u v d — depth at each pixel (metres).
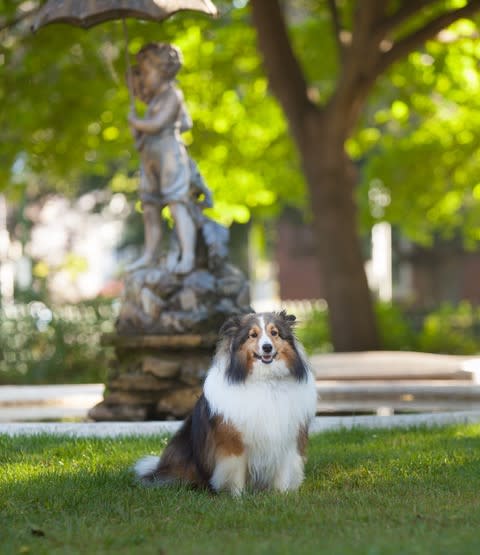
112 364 10.87
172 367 10.45
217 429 6.75
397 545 5.16
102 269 41.06
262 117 22.72
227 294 10.95
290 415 6.76
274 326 6.77
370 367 14.96
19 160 23.47
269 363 6.67
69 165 19.31
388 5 17.48
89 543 5.50
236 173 23.42
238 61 21.19
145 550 5.27
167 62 10.96
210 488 6.89
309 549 5.18
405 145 22.81
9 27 16.84
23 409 12.55
